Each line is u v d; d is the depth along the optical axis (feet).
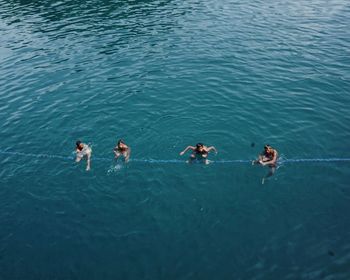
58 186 43.37
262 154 44.04
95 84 68.08
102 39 91.25
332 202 38.45
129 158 46.88
